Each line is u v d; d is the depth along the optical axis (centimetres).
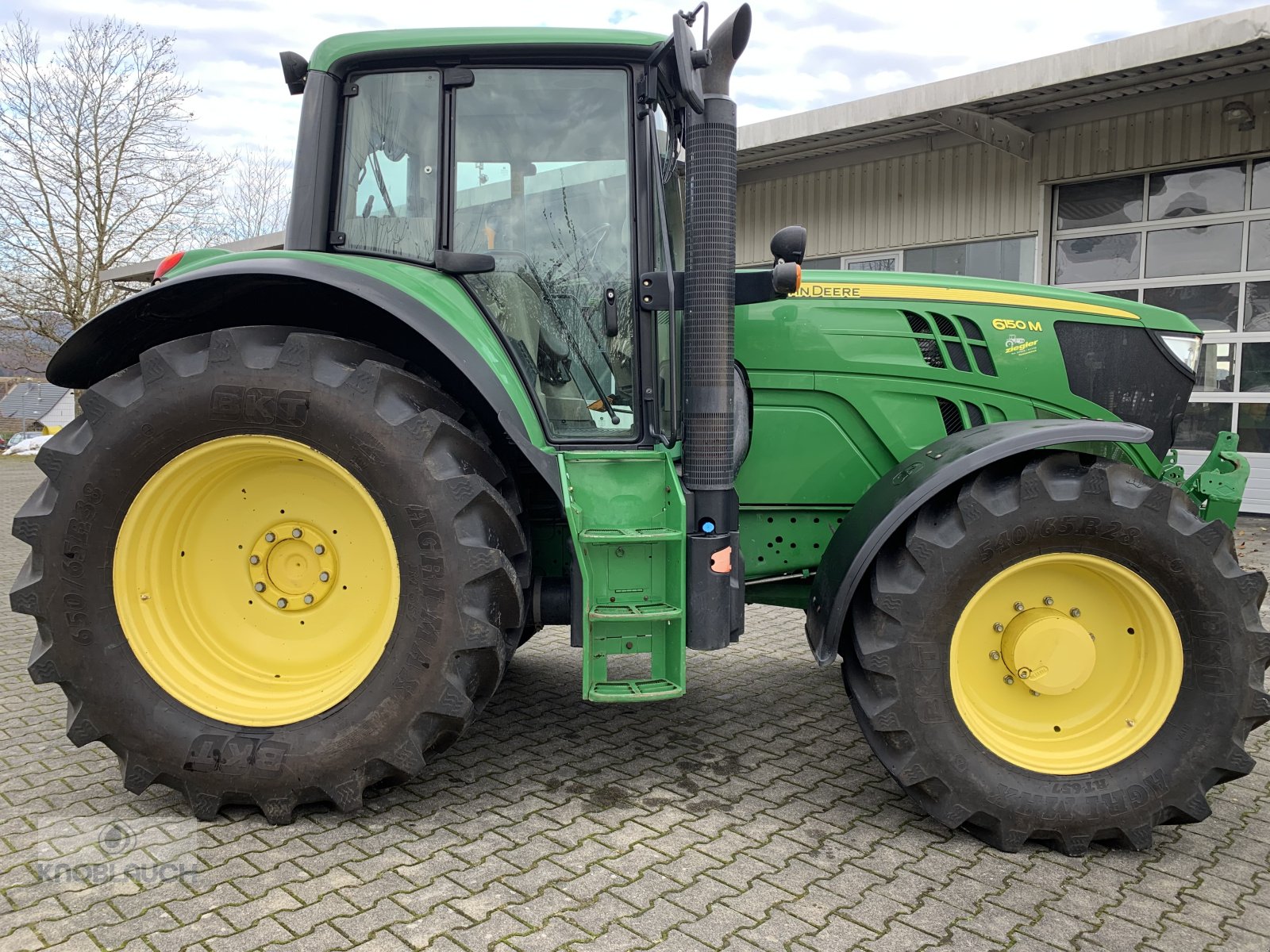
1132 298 913
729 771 313
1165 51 738
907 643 256
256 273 261
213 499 279
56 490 263
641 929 214
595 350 296
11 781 297
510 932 211
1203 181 860
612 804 285
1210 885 240
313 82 297
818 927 216
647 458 286
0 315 2216
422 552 258
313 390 257
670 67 290
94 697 262
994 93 831
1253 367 851
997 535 256
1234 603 255
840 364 326
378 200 299
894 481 279
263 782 262
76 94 2133
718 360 281
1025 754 263
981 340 330
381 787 291
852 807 285
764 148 1033
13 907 221
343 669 277
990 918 222
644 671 411
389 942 207
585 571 271
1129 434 260
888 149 1037
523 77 293
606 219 296
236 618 283
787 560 336
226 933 210
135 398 262
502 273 295
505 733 349
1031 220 952
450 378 296
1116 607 271
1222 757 254
